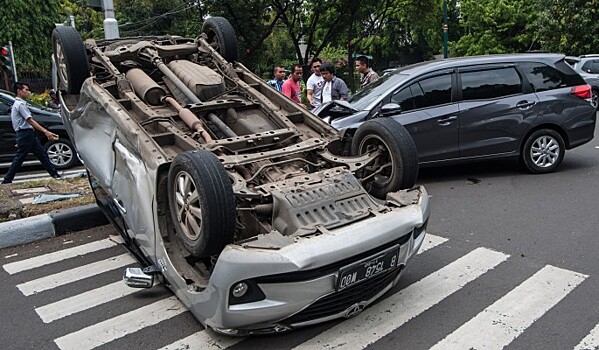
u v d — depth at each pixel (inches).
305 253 124.7
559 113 292.0
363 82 372.8
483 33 1184.8
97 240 230.7
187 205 141.8
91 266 202.8
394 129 171.9
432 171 320.2
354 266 132.1
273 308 128.1
